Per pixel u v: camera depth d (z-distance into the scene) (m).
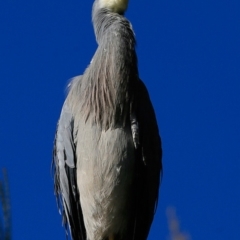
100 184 9.88
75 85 10.55
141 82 10.48
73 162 10.21
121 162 9.79
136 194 10.05
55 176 11.19
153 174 10.27
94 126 9.91
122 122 9.86
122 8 11.33
